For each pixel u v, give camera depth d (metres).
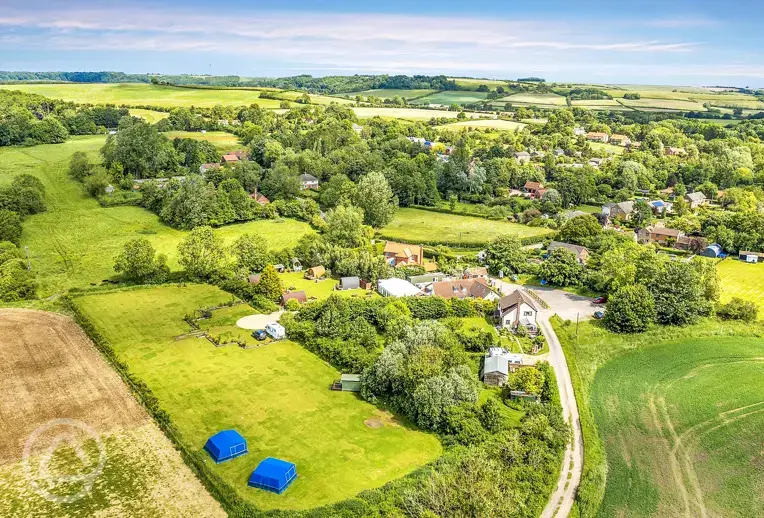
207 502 60.84
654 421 82.94
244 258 137.12
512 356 97.56
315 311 108.00
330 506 59.66
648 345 108.12
